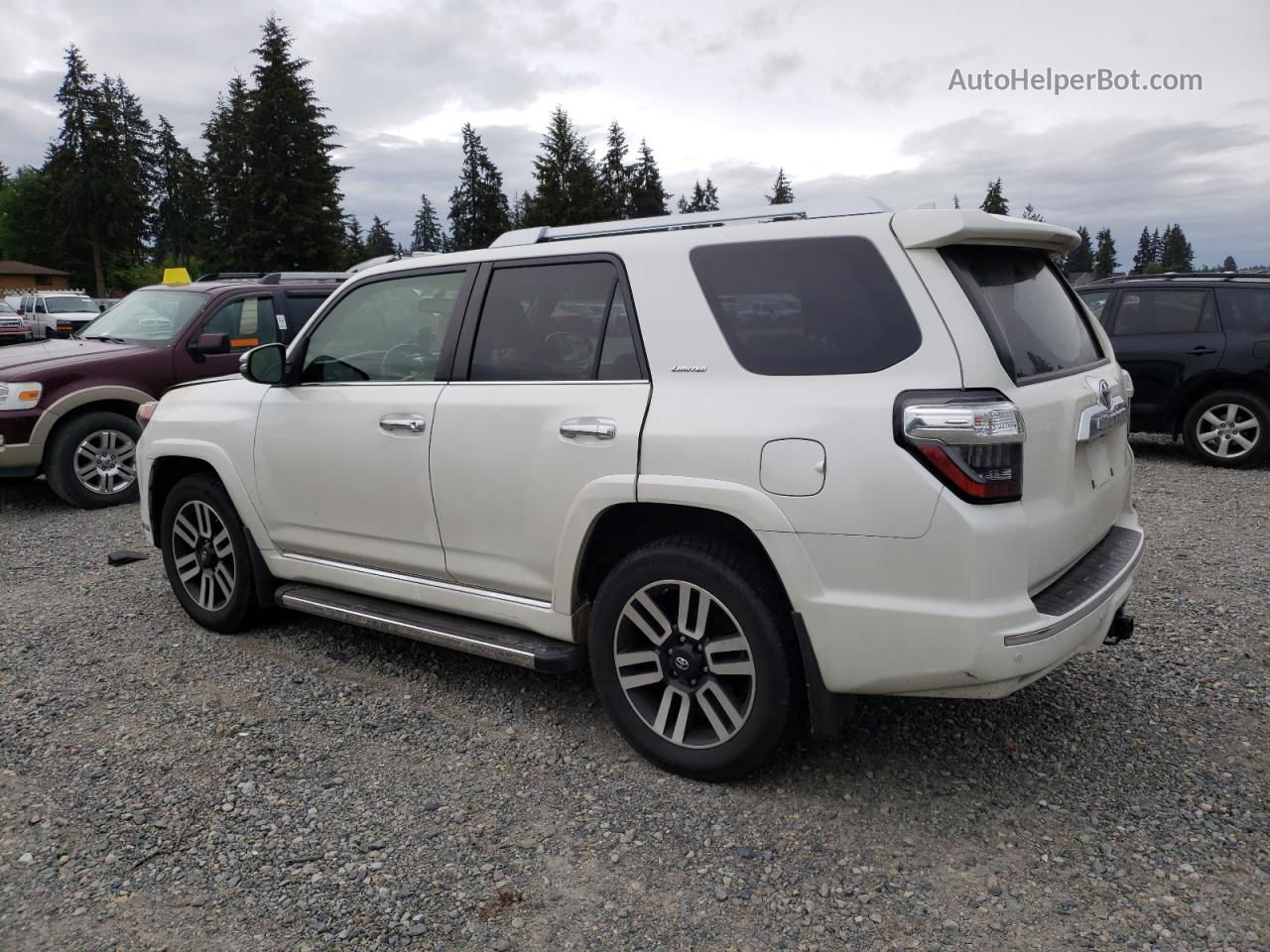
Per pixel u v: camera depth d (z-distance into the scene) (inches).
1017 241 122.3
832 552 109.2
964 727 141.6
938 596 104.3
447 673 166.2
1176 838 112.3
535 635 141.9
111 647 180.5
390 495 151.6
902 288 109.7
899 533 105.0
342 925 100.1
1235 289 336.5
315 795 126.0
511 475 136.0
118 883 107.7
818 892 104.3
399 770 132.5
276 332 350.9
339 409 158.1
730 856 111.0
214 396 182.5
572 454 129.0
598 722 146.4
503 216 2930.6
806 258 116.6
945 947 95.0
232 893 105.6
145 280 3038.9
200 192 2709.2
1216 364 335.3
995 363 105.6
